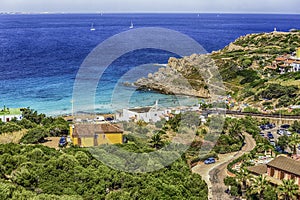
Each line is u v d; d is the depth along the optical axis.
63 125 60.50
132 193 32.56
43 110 112.38
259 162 67.56
